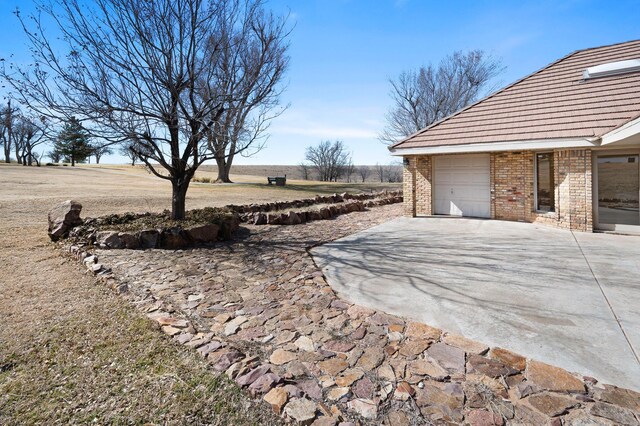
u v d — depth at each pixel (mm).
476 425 2371
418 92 35562
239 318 4242
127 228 8195
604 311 4352
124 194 18422
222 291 5211
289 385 2818
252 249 8086
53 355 3291
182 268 6418
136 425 2391
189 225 8664
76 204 8867
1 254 6996
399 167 61781
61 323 3961
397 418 2447
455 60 33906
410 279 5801
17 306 4445
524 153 11719
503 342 3590
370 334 3781
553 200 11016
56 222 8438
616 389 2779
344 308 4539
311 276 5980
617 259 6891
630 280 5555
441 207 13781
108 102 7836
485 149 11484
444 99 34594
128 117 8055
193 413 2512
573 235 9438
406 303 4734
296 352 3402
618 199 9586
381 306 4641
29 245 7781
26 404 2609
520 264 6641
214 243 8734
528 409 2531
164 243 8000
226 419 2459
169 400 2646
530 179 11641
